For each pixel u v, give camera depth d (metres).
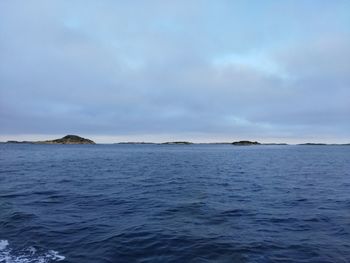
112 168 44.84
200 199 19.39
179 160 66.81
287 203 18.17
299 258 9.53
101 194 21.23
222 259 9.50
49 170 41.12
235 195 21.03
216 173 37.56
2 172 37.94
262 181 29.41
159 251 10.14
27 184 26.52
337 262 9.23
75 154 95.31
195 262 9.29
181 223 13.56
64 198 19.59
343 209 16.45
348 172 39.69
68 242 10.91
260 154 102.81
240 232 12.20
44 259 9.41
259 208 16.70
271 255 9.76
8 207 16.58
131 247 10.48
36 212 15.45
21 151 118.06
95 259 9.48
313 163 58.12
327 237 11.52
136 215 15.05
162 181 29.12
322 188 24.67
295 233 12.05
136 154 99.00
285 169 44.03
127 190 23.20
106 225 13.19
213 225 13.24
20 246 10.45
